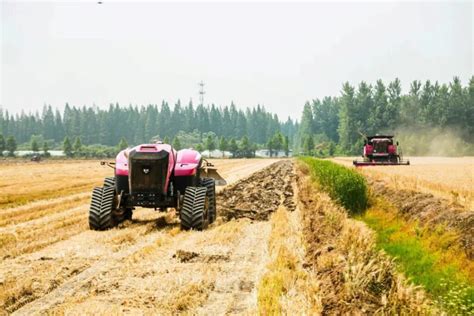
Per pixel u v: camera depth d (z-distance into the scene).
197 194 15.01
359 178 20.45
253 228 14.88
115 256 11.24
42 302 8.20
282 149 199.00
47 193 27.86
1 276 9.53
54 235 13.91
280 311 7.39
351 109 155.88
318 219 16.06
